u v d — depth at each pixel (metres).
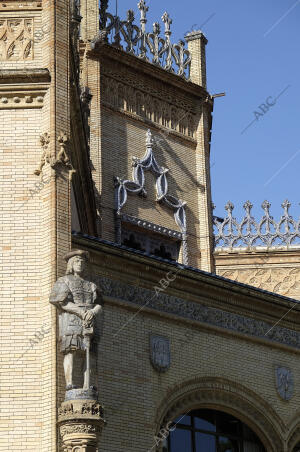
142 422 31.34
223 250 53.59
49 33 31.72
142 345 32.28
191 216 48.19
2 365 28.25
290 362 37.28
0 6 32.25
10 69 31.25
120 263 32.28
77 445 26.39
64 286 27.88
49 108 30.84
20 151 30.66
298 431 36.69
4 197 30.14
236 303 35.88
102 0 47.81
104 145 45.38
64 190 30.11
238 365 35.25
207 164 49.56
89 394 26.94
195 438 34.06
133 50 47.94
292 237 53.75
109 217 44.53
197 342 34.16
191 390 33.44
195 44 51.03
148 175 46.88
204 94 50.12
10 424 27.64
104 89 46.22
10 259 29.45
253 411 35.50
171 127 48.72
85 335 27.55
